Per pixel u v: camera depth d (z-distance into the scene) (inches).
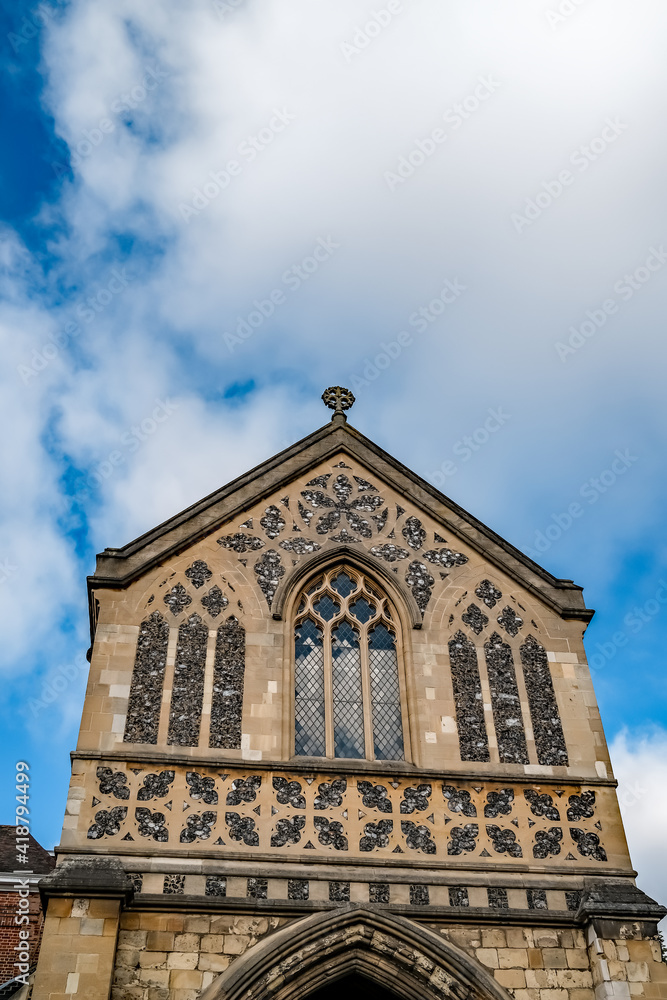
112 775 716.7
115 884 649.6
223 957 655.1
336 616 842.8
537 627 853.8
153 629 798.5
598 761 783.1
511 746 781.9
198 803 714.2
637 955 676.7
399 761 772.6
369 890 694.5
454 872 711.7
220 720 757.9
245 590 831.7
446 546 890.7
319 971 659.4
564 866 727.1
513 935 694.5
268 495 896.3
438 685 805.2
